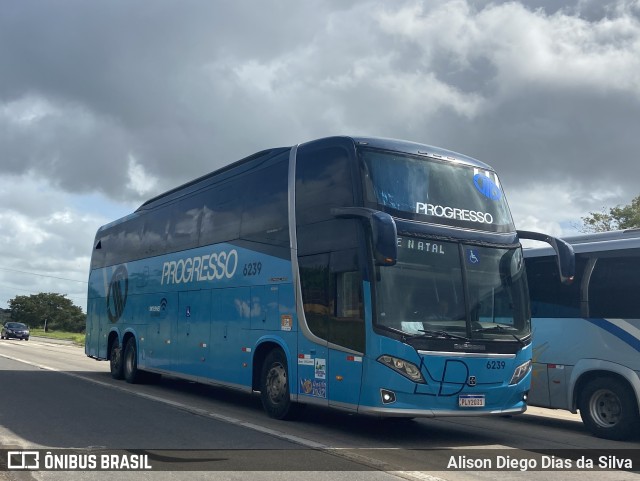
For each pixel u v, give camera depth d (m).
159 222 16.44
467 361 9.23
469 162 10.55
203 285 13.66
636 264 10.39
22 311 108.19
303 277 10.39
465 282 9.59
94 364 25.47
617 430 10.24
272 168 11.62
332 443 9.27
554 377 11.23
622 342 10.31
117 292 18.89
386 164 9.73
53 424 10.54
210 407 12.93
